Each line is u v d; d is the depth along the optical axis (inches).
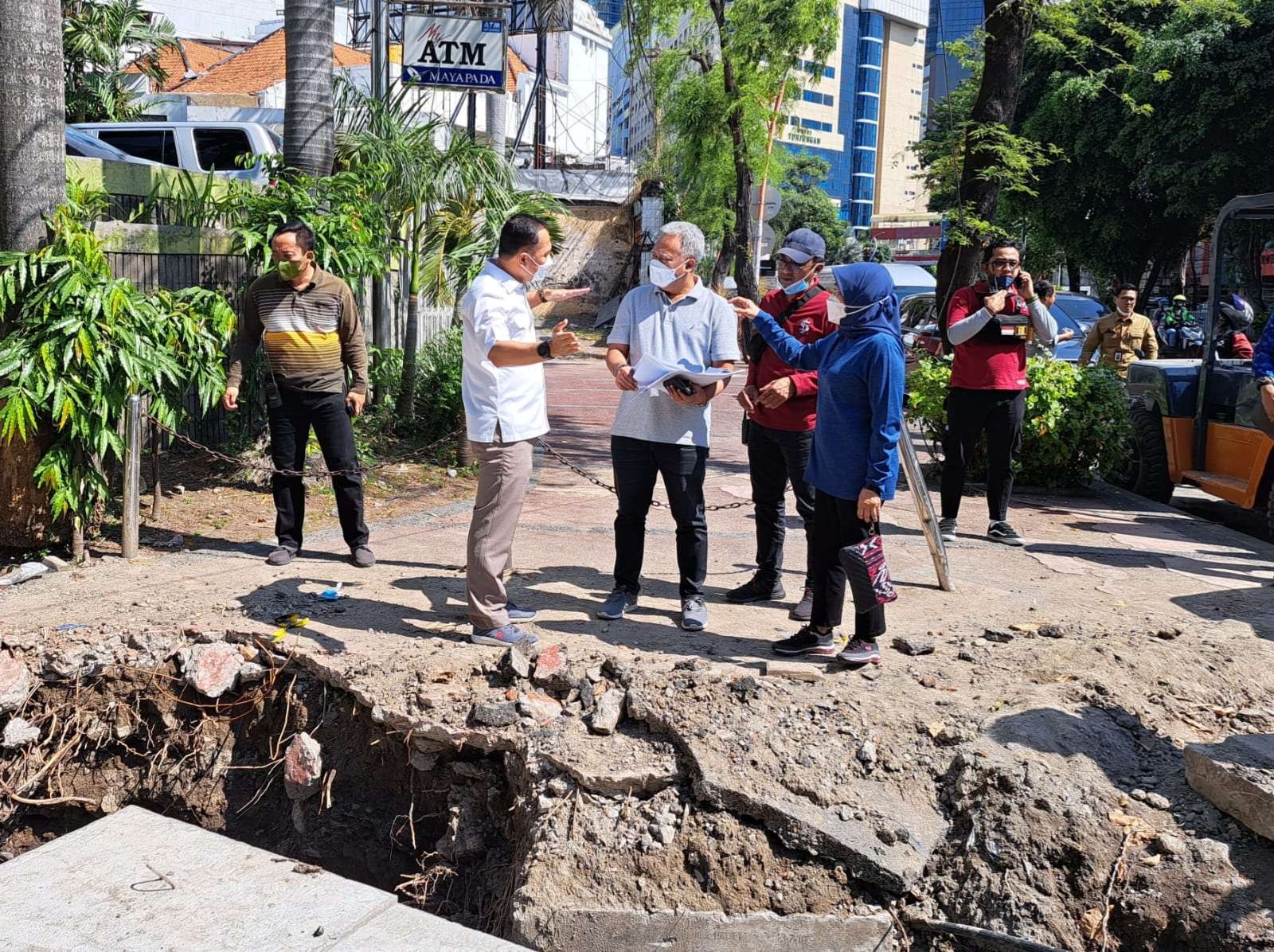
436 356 419.5
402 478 349.7
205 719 199.0
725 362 207.3
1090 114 972.6
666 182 1127.0
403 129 392.5
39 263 244.2
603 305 1206.9
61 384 232.5
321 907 147.9
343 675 187.0
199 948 138.3
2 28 255.4
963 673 187.6
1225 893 140.9
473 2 475.8
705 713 168.6
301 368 244.4
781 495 227.5
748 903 148.6
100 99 848.3
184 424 284.7
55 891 150.4
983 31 390.6
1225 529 331.9
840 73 4852.4
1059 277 1558.8
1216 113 887.1
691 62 853.2
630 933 147.2
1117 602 238.5
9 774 198.8
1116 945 142.3
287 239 237.9
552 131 1582.2
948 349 401.4
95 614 212.5
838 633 209.0
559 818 158.1
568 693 180.7
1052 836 149.5
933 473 390.9
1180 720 173.6
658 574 252.1
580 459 415.5
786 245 214.8
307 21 348.8
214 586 230.1
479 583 195.5
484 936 143.6
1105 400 372.2
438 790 179.2
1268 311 350.0
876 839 150.3
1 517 242.5
